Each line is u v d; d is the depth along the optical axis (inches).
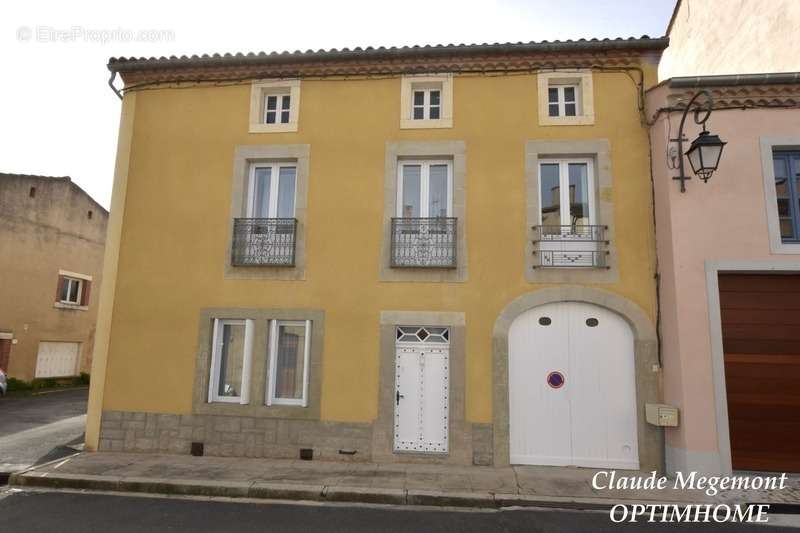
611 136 298.7
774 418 264.2
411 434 291.1
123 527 201.2
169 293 316.2
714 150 257.0
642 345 279.1
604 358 286.5
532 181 300.7
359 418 291.1
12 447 314.3
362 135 316.5
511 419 285.7
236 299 310.5
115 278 320.8
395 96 318.0
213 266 315.6
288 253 311.3
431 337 299.3
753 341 269.1
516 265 294.4
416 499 232.8
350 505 231.1
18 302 644.7
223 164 325.1
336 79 323.9
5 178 641.6
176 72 336.2
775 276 273.3
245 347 305.0
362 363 295.7
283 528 201.6
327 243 308.8
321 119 321.1
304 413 294.2
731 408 265.7
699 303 265.4
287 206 326.3
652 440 272.7
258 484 243.4
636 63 302.7
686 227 271.0
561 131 303.0
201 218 321.4
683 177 273.4
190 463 280.7
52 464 276.7
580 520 214.7
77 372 737.6
